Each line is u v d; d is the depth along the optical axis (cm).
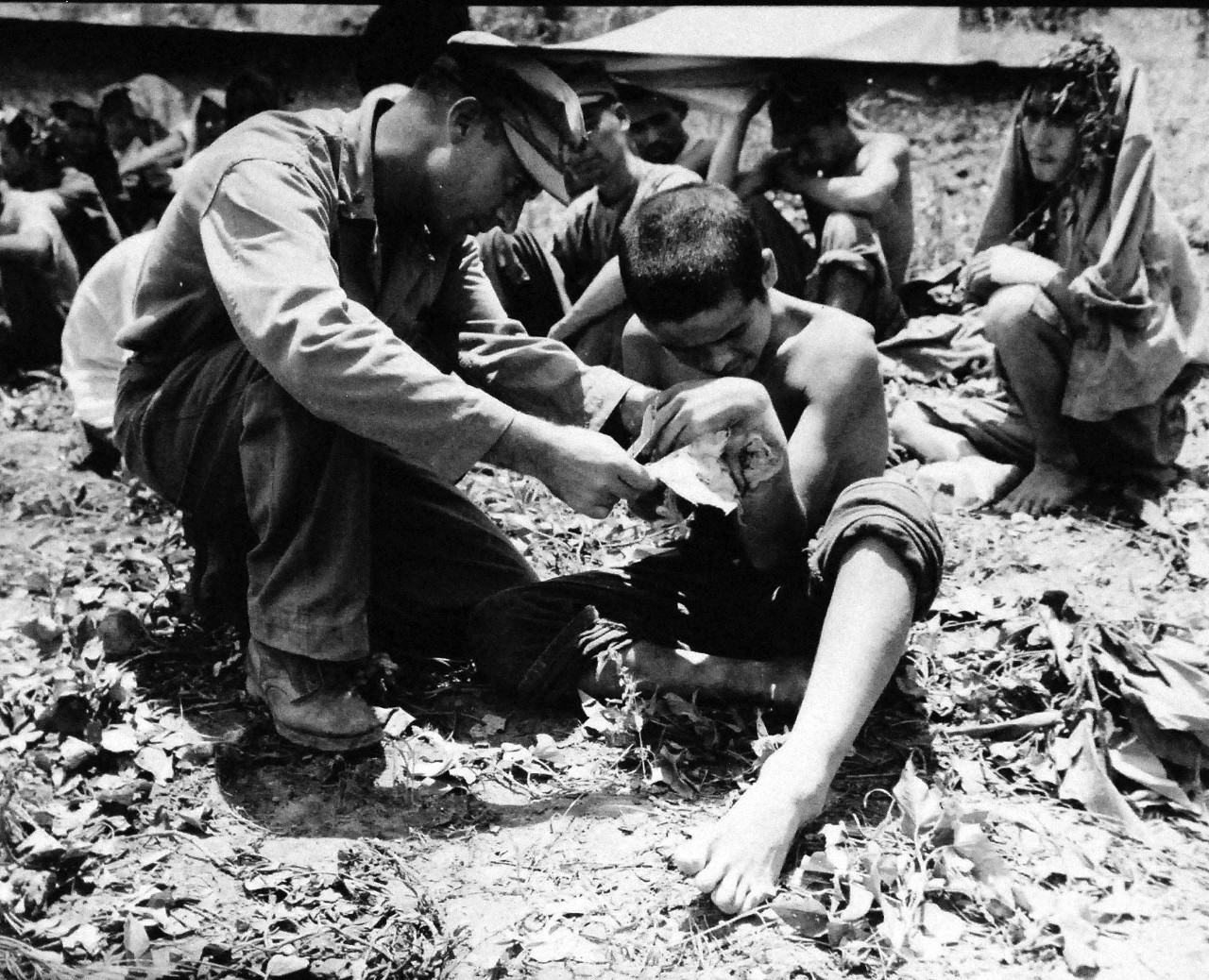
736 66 745
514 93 311
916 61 905
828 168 656
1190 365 470
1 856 275
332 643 307
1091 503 472
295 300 282
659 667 317
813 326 317
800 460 309
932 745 313
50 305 689
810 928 250
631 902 261
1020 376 470
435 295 351
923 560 286
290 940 254
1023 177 500
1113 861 275
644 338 344
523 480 484
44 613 391
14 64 954
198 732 322
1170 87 857
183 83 959
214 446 327
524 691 328
